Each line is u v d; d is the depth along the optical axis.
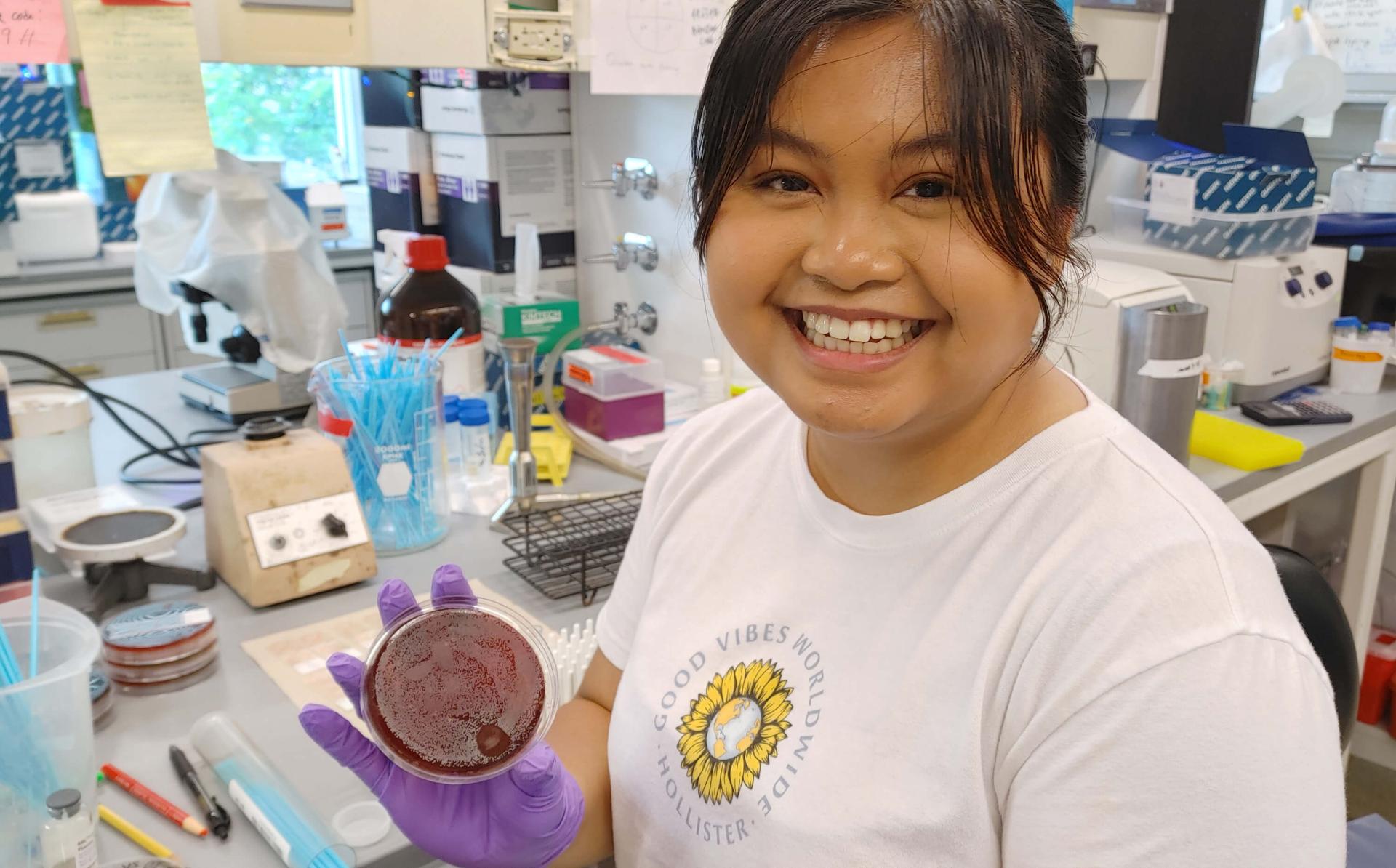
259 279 1.73
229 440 1.71
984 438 0.70
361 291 3.64
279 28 1.30
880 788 0.68
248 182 1.73
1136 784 0.57
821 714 0.72
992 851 0.66
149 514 1.29
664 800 0.78
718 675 0.78
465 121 1.86
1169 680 0.57
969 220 0.58
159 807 0.88
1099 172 2.30
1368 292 2.13
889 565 0.72
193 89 1.25
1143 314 1.55
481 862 0.77
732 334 0.68
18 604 0.93
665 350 1.91
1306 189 1.90
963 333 0.60
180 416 1.90
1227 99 2.34
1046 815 0.61
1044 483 0.67
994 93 0.55
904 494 0.73
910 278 0.60
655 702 0.80
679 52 1.62
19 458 1.38
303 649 1.14
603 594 1.27
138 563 1.23
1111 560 0.62
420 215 2.01
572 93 1.94
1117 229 2.15
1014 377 0.70
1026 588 0.65
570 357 1.76
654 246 1.85
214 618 1.20
